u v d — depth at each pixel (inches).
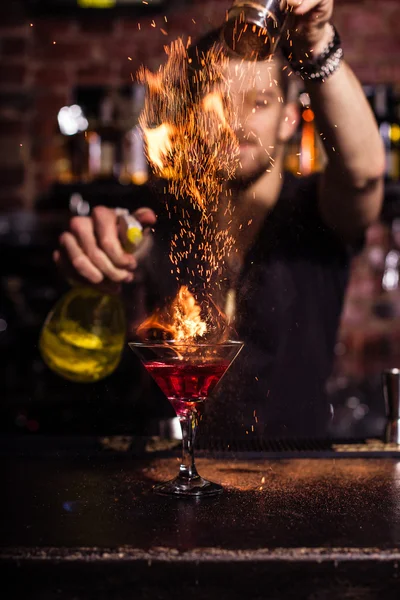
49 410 101.9
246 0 40.2
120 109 114.0
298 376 68.4
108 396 94.0
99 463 44.4
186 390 38.6
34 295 115.6
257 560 27.7
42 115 123.1
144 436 52.2
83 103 122.3
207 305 65.6
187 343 39.7
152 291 67.6
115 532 30.7
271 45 41.1
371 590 27.8
